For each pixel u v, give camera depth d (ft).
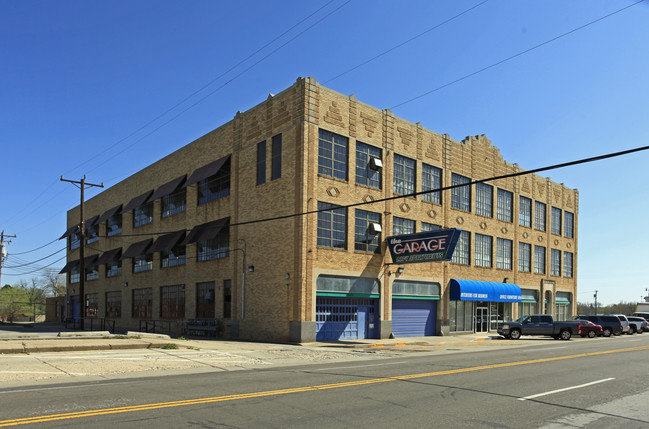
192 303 112.27
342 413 28.07
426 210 110.22
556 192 154.61
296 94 89.97
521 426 26.07
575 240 161.89
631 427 26.27
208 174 104.88
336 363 56.29
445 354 69.82
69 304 186.80
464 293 112.78
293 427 24.80
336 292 90.43
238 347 73.87
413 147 108.68
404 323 104.32
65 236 183.83
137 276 138.10
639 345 89.25
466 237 121.08
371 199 97.96
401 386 37.70
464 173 121.60
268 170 94.07
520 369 49.57
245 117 101.91
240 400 31.27
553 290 149.18
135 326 136.87
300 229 85.71
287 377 42.60
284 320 86.53
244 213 98.94
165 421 25.55
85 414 26.94
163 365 51.19
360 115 98.02
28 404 29.58
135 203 139.23
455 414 28.45
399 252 96.94
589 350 76.07
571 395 35.06
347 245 92.63
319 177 89.10
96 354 57.31
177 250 121.19
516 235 136.46
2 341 63.98
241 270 97.66
